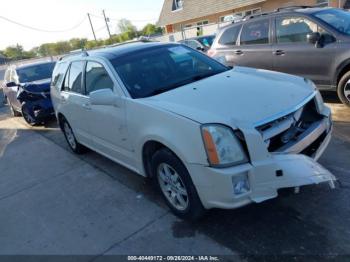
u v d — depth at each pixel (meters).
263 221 3.21
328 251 2.72
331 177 2.74
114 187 4.48
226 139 2.73
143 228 3.46
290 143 2.97
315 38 5.93
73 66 5.17
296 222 3.12
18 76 9.75
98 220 3.78
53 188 4.85
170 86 3.81
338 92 5.95
